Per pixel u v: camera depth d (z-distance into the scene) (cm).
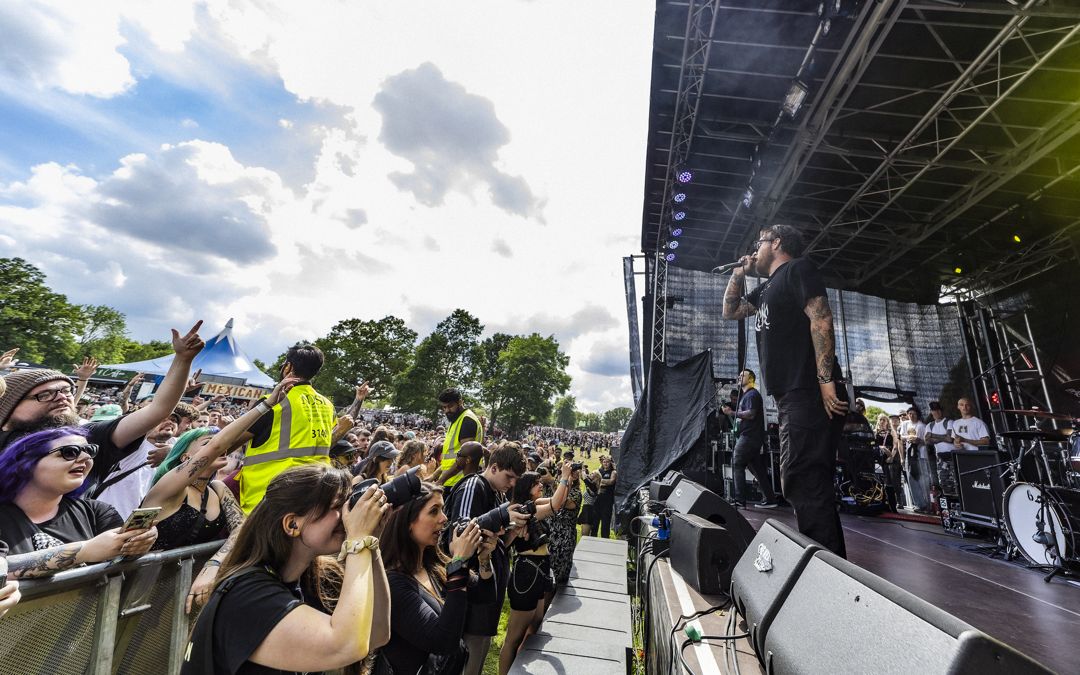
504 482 333
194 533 248
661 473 837
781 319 249
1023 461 524
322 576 164
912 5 620
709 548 246
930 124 873
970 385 1231
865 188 967
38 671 167
